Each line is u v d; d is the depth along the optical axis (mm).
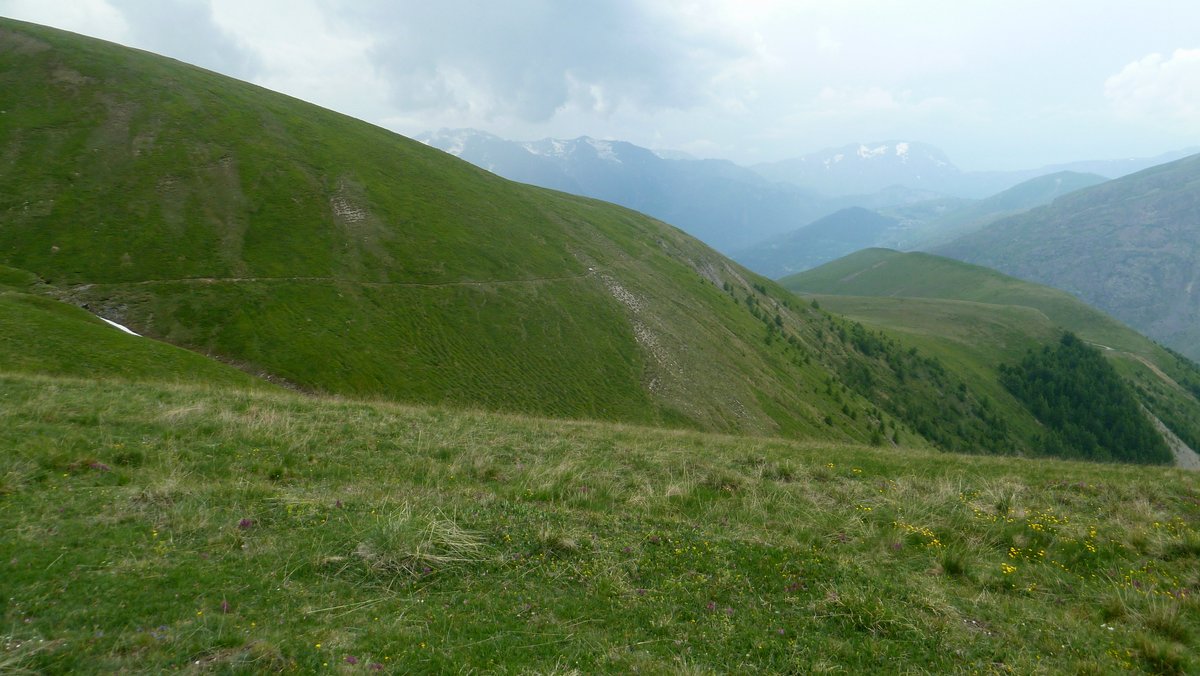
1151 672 8406
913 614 9305
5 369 27469
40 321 34062
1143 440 147625
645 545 10898
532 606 8641
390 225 79500
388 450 15609
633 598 9117
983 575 11211
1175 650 8602
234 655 6730
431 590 8852
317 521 10305
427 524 10305
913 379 150500
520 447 17688
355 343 58625
